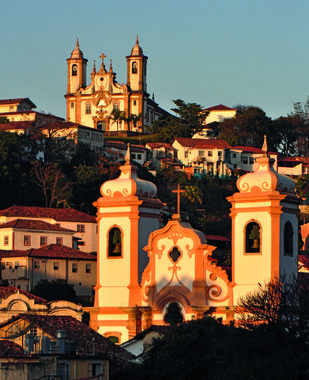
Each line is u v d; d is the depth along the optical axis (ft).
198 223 631.56
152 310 318.86
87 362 255.09
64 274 524.52
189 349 271.28
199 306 311.88
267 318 289.94
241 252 313.12
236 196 315.17
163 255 320.09
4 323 298.97
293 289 302.04
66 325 298.56
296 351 270.46
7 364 238.27
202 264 315.58
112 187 329.93
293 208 318.86
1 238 572.10
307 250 584.40
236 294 311.88
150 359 272.92
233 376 254.06
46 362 245.45
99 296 327.67
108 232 328.70
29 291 480.64
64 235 584.81
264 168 318.04
